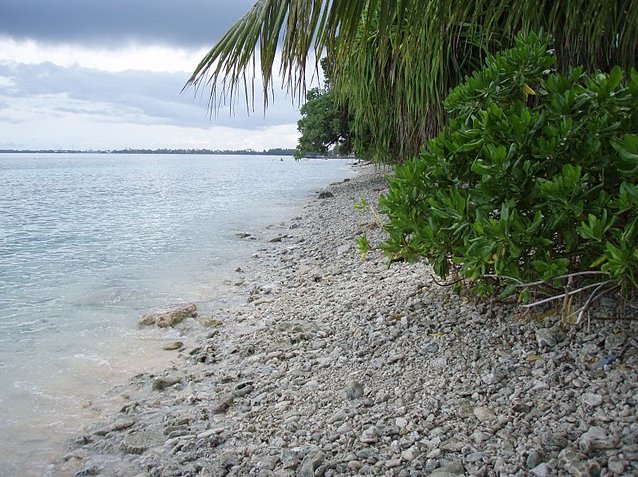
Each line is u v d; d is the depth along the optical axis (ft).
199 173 181.88
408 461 8.75
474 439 8.95
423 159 13.46
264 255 32.63
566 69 17.29
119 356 16.76
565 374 10.32
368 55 20.85
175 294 24.14
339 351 14.21
